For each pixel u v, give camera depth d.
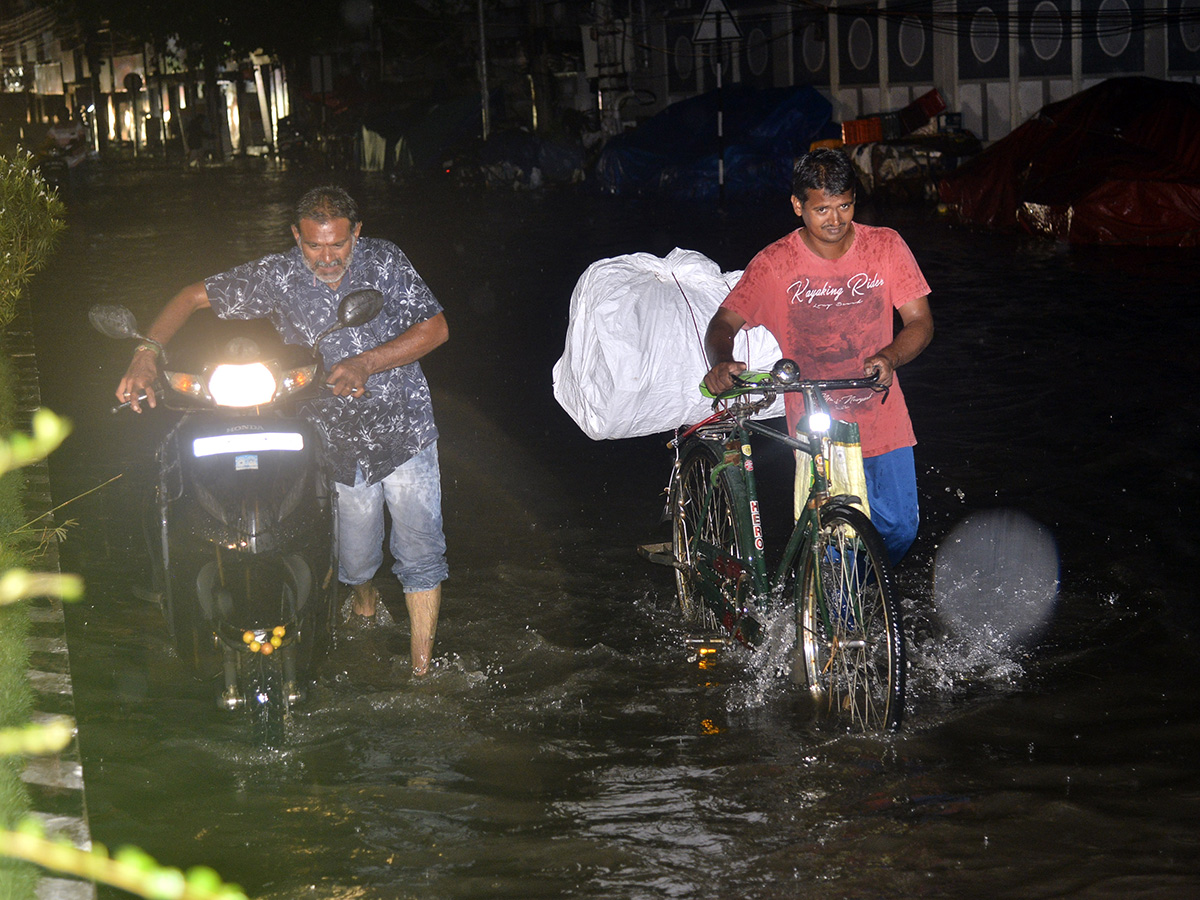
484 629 5.02
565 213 22.94
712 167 24.58
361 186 31.78
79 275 16.56
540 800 3.60
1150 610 4.92
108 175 41.28
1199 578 5.21
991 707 4.18
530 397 9.13
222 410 3.89
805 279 4.45
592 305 5.60
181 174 40.94
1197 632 4.70
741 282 4.52
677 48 31.41
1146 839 3.29
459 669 4.61
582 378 5.65
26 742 1.83
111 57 61.34
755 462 7.43
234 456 3.80
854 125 23.72
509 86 35.94
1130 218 16.12
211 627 3.87
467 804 3.57
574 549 6.00
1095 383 8.57
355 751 3.94
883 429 4.61
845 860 3.22
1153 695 4.22
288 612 3.91
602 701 4.34
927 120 24.41
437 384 9.67
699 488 5.16
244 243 20.00
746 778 3.71
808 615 4.37
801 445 4.33
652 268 5.72
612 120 30.22
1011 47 24.23
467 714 4.23
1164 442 7.10
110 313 3.88
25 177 10.86
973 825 3.38
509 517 6.50
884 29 26.47
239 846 3.33
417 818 3.49
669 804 3.56
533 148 29.59
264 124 53.78
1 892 2.63
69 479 7.02
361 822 3.46
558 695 4.38
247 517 3.80
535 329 11.76
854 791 3.62
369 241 4.28
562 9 34.03
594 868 3.20
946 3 25.11
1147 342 9.80
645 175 26.27
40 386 9.52
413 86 40.75
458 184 30.20
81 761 3.64
